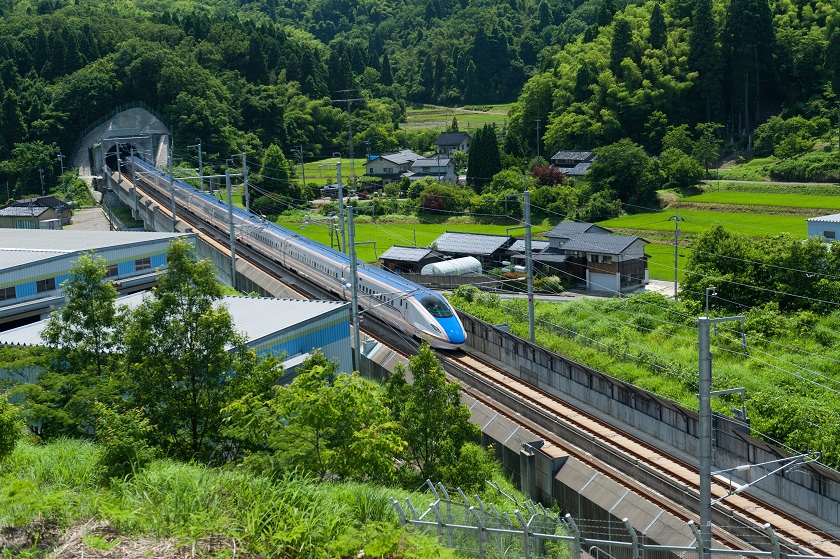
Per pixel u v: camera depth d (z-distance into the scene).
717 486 34.94
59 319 29.25
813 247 62.31
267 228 77.12
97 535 15.12
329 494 17.88
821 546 29.50
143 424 21.23
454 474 26.70
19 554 13.98
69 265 57.75
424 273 82.81
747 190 119.19
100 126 149.62
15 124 143.50
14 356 29.70
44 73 163.62
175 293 25.78
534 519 23.20
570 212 109.94
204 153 140.25
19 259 56.47
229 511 16.52
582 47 169.75
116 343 29.00
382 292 57.03
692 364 50.34
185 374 25.42
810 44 152.50
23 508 15.22
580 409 45.12
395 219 114.62
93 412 25.11
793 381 47.72
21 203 113.19
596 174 116.19
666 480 33.69
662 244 94.31
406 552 15.45
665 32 159.12
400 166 140.12
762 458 34.81
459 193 116.94
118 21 185.25
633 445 39.00
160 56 156.75
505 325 56.03
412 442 27.56
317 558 15.29
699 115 152.50
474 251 87.62
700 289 63.56
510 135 139.62
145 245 64.62
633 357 52.91
